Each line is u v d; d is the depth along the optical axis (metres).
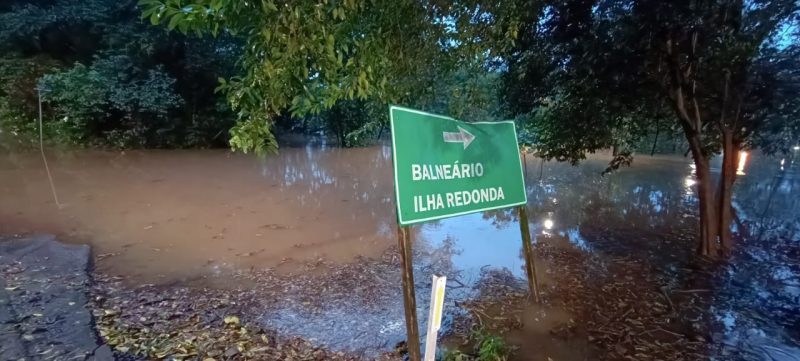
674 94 4.16
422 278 4.05
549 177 9.80
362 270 4.24
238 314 3.24
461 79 2.89
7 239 4.68
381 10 2.19
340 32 1.99
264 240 5.20
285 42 1.73
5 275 3.57
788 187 8.13
